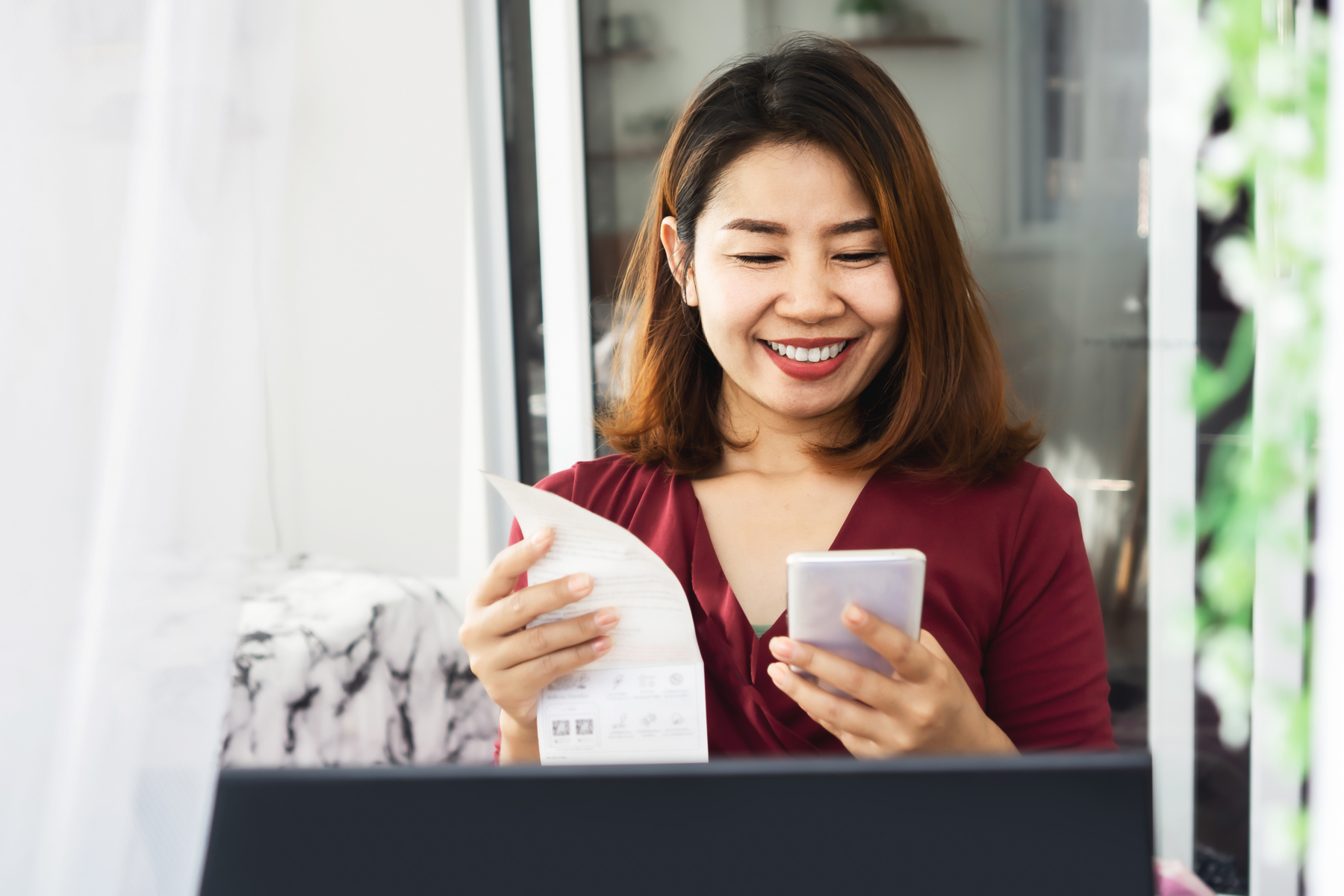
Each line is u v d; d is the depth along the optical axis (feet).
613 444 3.39
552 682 2.35
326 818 1.34
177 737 1.48
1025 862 1.24
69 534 1.50
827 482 3.04
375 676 6.07
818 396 2.79
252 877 1.35
